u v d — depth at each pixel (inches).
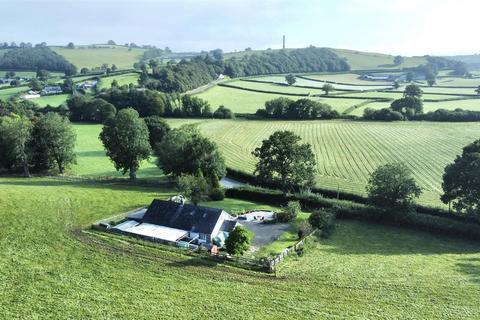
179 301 1498.5
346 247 2213.3
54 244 1939.0
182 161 3216.0
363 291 1664.6
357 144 4694.9
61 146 3649.1
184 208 2313.0
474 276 1871.3
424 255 2146.9
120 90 6904.5
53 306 1412.4
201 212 2260.1
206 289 1604.3
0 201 2412.6
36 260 1756.9
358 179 3526.1
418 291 1683.1
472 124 5565.9
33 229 2090.3
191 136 3427.7
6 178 3395.7
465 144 4576.8
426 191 3213.6
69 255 1831.9
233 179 3698.3
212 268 1798.7
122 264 1777.8
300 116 6264.8
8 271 1637.6
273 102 6343.5
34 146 3612.2
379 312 1492.4
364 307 1526.8
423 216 2583.7
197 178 2819.9
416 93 7308.1
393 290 1686.8
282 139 3006.9
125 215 2448.3
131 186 3255.4
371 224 2632.9
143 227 2219.5
